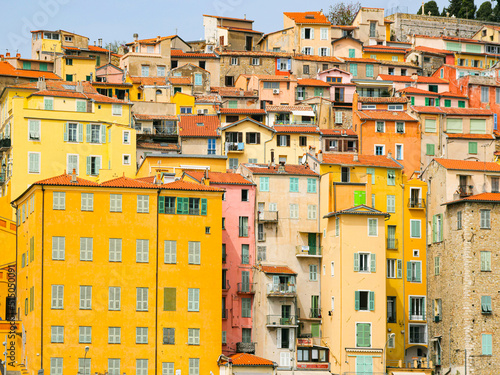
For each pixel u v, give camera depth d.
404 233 131.88
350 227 123.12
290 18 199.75
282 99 175.25
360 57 199.00
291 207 131.25
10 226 125.12
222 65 188.38
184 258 116.00
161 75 184.50
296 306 126.62
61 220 113.12
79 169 138.62
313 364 122.50
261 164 139.62
